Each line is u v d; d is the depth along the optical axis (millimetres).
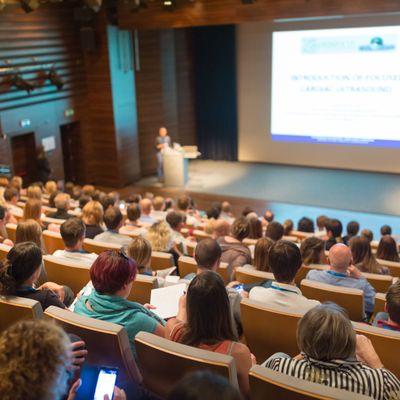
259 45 14500
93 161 13602
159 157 13695
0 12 10516
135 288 3375
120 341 2262
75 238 4027
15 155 11852
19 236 4090
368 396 1733
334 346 1949
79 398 1972
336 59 13539
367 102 13469
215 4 10805
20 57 11180
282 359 2086
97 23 12398
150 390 2318
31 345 1414
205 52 15117
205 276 2256
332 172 14047
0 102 10812
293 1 9922
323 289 3496
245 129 15445
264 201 11883
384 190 12305
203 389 1027
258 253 4168
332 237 6250
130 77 13242
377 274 4570
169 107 14812
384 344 2551
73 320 2342
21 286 2785
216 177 14062
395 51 12797
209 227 6324
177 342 2305
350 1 9406
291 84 14320
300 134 14602
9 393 1355
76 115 12891
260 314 2869
